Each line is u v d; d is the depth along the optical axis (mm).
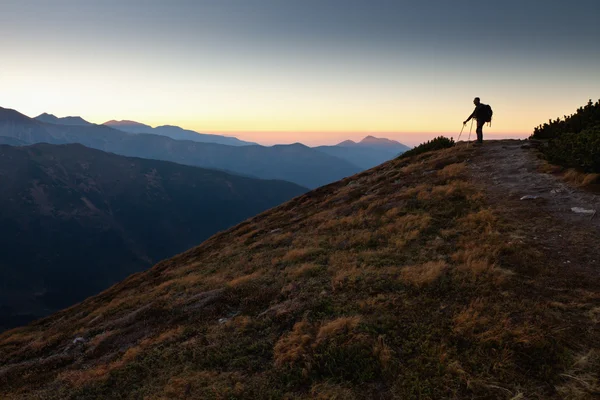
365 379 4844
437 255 8367
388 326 5793
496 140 20594
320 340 5715
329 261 9906
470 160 16906
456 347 5008
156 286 15930
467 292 6320
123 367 6988
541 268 6656
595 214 8430
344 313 6539
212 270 14039
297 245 13047
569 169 11492
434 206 12055
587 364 4301
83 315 16922
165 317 9734
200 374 5742
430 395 4332
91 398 6141
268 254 13266
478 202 10992
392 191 16281
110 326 10977
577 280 6102
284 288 8672
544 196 10258
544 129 19047
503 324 5195
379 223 12297
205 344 6938
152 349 7547
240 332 6992
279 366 5508
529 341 4734
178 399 5184
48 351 11633
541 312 5324
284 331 6566
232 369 5812
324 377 5070
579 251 7035
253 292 9188
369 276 7809
